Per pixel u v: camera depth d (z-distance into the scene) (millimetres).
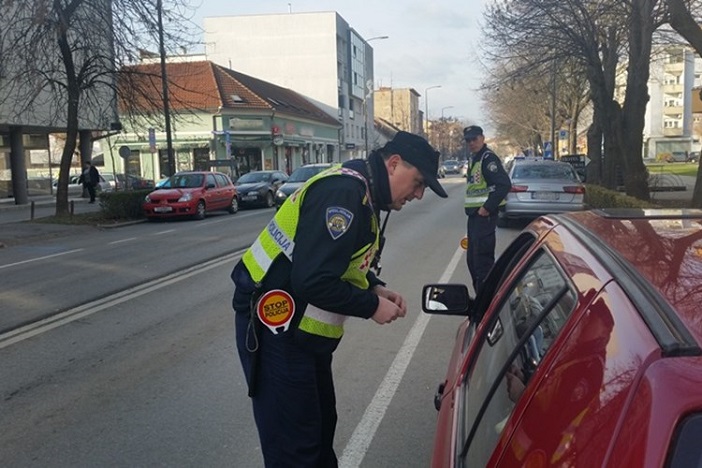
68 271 10336
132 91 19641
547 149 38219
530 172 14789
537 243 2512
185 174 21484
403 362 5352
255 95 43500
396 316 2389
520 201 14336
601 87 19344
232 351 5715
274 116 44281
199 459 3725
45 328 6637
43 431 4133
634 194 17844
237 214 22406
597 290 1539
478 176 7086
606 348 1286
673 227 2133
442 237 13352
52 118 24484
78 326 6699
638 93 17531
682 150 96938
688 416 1016
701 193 14656
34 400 4652
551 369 1463
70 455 3803
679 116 96875
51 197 30344
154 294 8266
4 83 22922
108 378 5086
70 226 17875
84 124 28078
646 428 1027
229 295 8078
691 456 984
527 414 1455
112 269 10359
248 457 3738
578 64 22312
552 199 14242
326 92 61844
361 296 2283
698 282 1466
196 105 40344
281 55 62000
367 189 2355
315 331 2342
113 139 41500
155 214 19797
